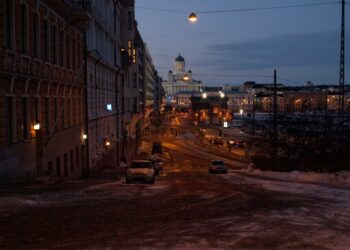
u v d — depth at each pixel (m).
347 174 27.36
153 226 11.91
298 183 26.23
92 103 41.72
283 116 59.88
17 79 21.41
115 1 55.84
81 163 37.25
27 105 23.23
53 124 28.25
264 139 54.75
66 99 31.97
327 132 38.78
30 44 23.50
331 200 17.97
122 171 45.50
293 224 12.34
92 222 12.34
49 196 17.30
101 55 45.19
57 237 10.46
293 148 41.47
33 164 24.12
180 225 12.09
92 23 40.00
